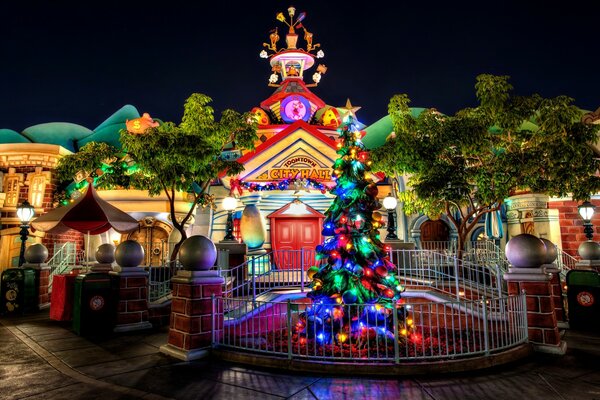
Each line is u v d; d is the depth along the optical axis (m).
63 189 21.59
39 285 13.68
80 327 9.63
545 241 10.63
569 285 10.43
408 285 12.14
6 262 20.19
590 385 5.84
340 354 6.84
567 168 11.48
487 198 12.05
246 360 7.00
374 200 8.17
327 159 17.62
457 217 21.27
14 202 20.69
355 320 7.68
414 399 5.34
